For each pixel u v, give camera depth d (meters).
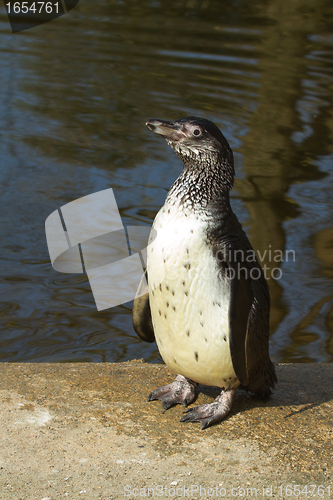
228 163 3.75
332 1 15.03
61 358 5.16
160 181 9.00
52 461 3.32
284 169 9.52
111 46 14.81
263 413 3.94
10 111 11.42
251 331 3.62
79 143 10.27
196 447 3.52
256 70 13.31
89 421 3.73
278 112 11.26
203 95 12.12
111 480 3.19
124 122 11.18
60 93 12.44
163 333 3.76
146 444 3.53
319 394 4.26
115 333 5.66
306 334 5.79
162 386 4.10
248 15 16.38
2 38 15.44
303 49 14.59
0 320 5.75
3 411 3.78
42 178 8.88
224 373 3.70
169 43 15.10
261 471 3.31
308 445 3.58
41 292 6.29
